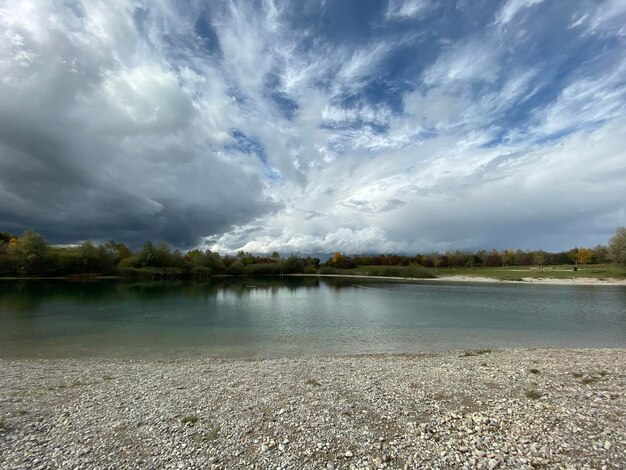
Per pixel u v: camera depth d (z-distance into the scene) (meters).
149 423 10.79
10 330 31.61
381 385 14.53
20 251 101.00
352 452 8.96
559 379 14.77
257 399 12.90
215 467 8.39
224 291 81.88
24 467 8.38
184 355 23.03
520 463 8.25
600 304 52.91
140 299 59.97
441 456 8.68
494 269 152.88
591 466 8.08
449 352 23.48
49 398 13.20
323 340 28.16
